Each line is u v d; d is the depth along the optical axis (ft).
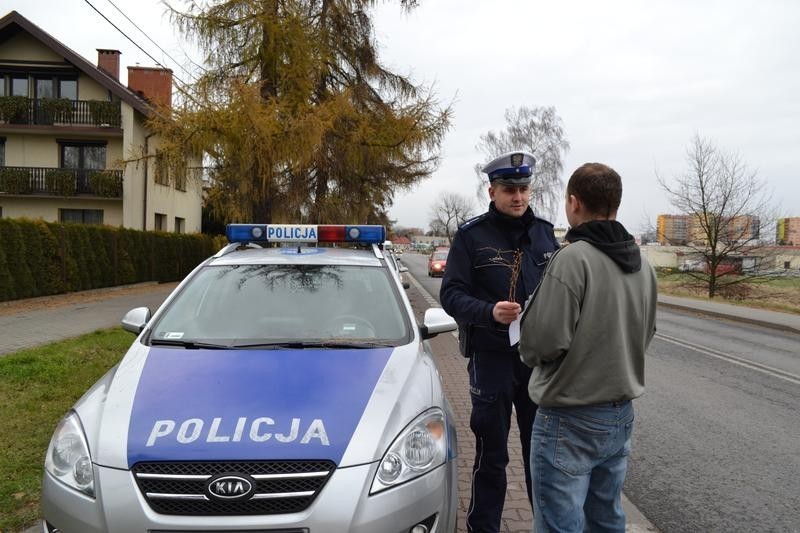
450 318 12.15
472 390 9.86
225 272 12.82
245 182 38.19
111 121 75.97
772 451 15.85
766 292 91.04
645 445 16.30
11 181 75.10
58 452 8.00
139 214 78.54
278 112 35.60
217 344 10.56
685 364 28.63
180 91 34.50
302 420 7.94
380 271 13.16
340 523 7.14
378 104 48.55
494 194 10.05
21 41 75.97
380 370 9.43
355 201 47.62
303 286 12.39
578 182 7.43
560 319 6.86
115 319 36.88
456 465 8.96
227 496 7.13
